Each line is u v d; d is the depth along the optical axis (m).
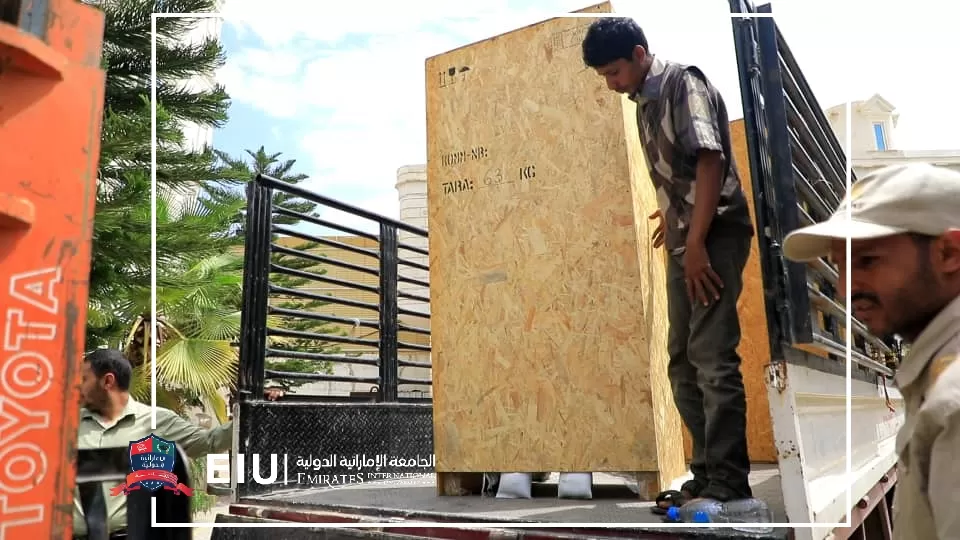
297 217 3.73
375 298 13.45
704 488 2.13
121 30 7.53
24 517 1.09
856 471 2.61
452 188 3.30
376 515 2.48
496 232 3.15
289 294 3.65
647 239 3.09
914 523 1.08
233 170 8.54
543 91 3.12
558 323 2.95
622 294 2.84
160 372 7.73
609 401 2.81
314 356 3.75
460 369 3.15
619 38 2.26
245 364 3.27
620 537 1.95
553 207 3.03
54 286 1.16
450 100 3.36
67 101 1.20
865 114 19.42
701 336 2.09
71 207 1.19
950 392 0.98
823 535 1.82
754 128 1.95
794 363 1.87
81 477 2.62
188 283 8.14
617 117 2.95
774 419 1.75
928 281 1.10
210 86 9.59
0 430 1.09
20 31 1.11
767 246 1.86
